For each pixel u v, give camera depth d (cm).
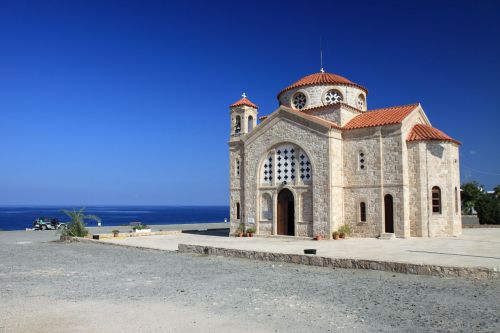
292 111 3838
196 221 14788
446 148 3628
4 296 1526
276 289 1606
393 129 3553
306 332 1071
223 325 1135
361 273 1923
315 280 1783
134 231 4719
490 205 5150
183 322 1166
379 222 3544
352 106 4262
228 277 1883
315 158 3688
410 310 1267
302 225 3731
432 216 3531
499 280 1650
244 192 4169
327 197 3588
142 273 2020
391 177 3531
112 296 1512
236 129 4419
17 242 3844
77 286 1708
